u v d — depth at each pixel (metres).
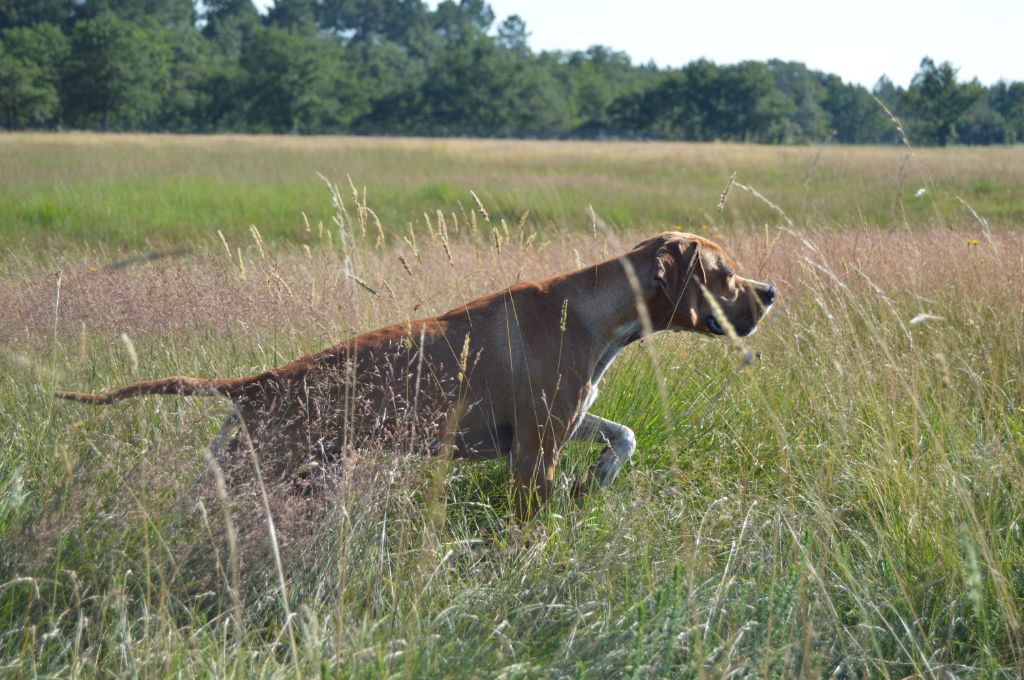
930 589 3.53
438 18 187.38
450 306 5.95
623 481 4.62
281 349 5.23
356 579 3.42
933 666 3.15
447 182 21.86
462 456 4.27
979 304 6.09
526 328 4.21
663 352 5.61
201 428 4.23
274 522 3.47
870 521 4.06
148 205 16.44
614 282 4.35
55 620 3.13
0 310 5.64
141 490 3.41
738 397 5.37
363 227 5.88
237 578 3.00
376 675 2.87
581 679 2.91
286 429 3.83
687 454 4.91
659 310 4.43
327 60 105.56
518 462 4.20
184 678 2.92
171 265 6.60
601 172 26.62
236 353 5.26
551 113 113.38
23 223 14.25
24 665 2.89
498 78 110.50
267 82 99.75
